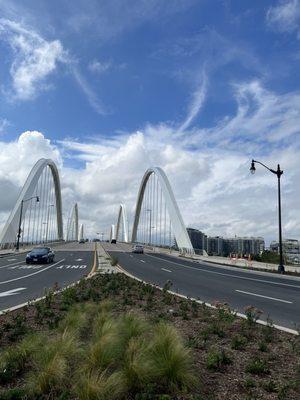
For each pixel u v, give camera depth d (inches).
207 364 226.4
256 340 303.4
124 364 198.8
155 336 238.5
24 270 1160.8
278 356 257.9
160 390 186.2
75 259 1784.0
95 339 244.7
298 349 273.0
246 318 392.2
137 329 268.4
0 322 347.6
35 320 354.6
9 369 204.5
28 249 2659.9
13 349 235.1
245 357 251.8
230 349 270.8
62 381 188.5
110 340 222.7
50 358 201.8
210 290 725.3
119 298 518.0
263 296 647.1
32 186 3206.2
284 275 1190.9
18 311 417.4
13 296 584.1
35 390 179.3
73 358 216.7
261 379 210.5
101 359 202.7
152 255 2502.5
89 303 429.7
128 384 183.6
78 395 171.2
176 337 230.2
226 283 887.7
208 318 373.4
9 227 2773.1
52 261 1614.2
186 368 197.6
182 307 434.0
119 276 840.3
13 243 2706.7
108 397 170.7
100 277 813.2
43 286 733.3
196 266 1584.6
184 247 2778.1
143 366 190.9
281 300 598.9
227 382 203.8
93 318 352.2
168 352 203.8
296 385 197.5
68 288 559.2
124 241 6131.9
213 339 299.6
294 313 473.4
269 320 391.2
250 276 1149.7
